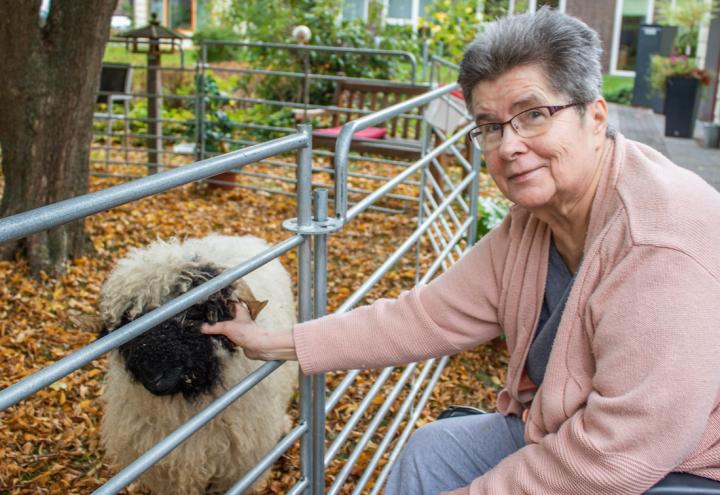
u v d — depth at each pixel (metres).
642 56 15.32
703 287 1.38
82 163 5.64
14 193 5.53
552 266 1.79
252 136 10.67
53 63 5.23
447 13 13.27
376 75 12.04
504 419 1.97
